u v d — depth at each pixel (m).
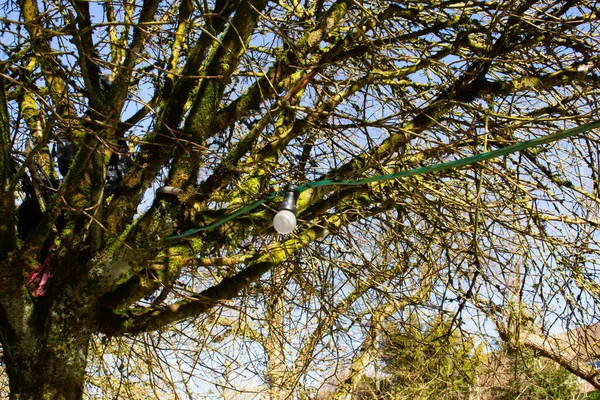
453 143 4.99
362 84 5.79
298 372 7.24
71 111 5.39
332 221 6.68
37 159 5.95
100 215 4.97
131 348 6.78
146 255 4.91
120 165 5.76
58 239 5.25
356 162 5.59
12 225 4.78
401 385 8.21
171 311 5.54
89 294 4.98
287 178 6.34
